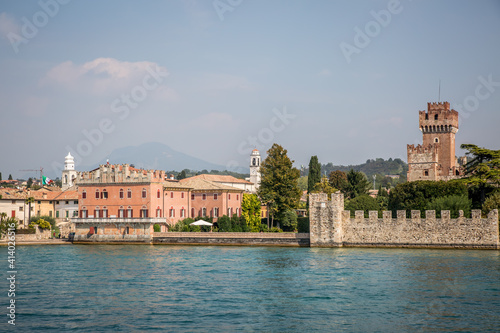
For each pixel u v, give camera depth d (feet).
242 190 529.04
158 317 181.06
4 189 518.78
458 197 384.47
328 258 313.12
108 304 199.00
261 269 274.16
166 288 226.99
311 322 174.60
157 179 456.86
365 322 174.29
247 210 487.20
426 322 173.68
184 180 549.13
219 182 569.64
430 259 302.45
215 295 212.43
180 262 306.14
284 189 488.85
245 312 186.50
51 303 201.26
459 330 165.99
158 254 351.05
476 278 240.94
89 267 288.71
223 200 495.00
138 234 443.73
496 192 380.99
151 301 203.21
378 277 246.27
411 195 420.36
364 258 311.06
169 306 195.42
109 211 460.96
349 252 345.10
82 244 447.83
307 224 451.12
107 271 273.75
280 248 383.04
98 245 434.30
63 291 222.48
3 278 253.85
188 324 173.06
